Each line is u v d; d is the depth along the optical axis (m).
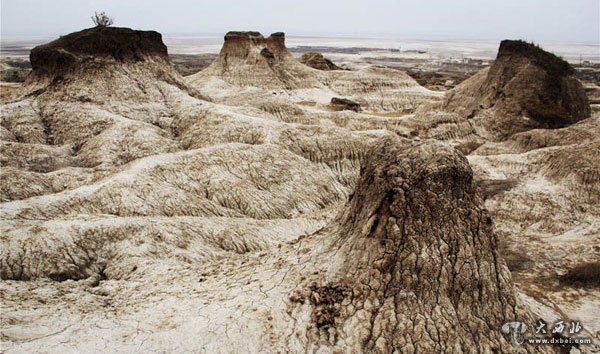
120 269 17.92
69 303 13.22
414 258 11.41
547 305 14.71
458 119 50.31
